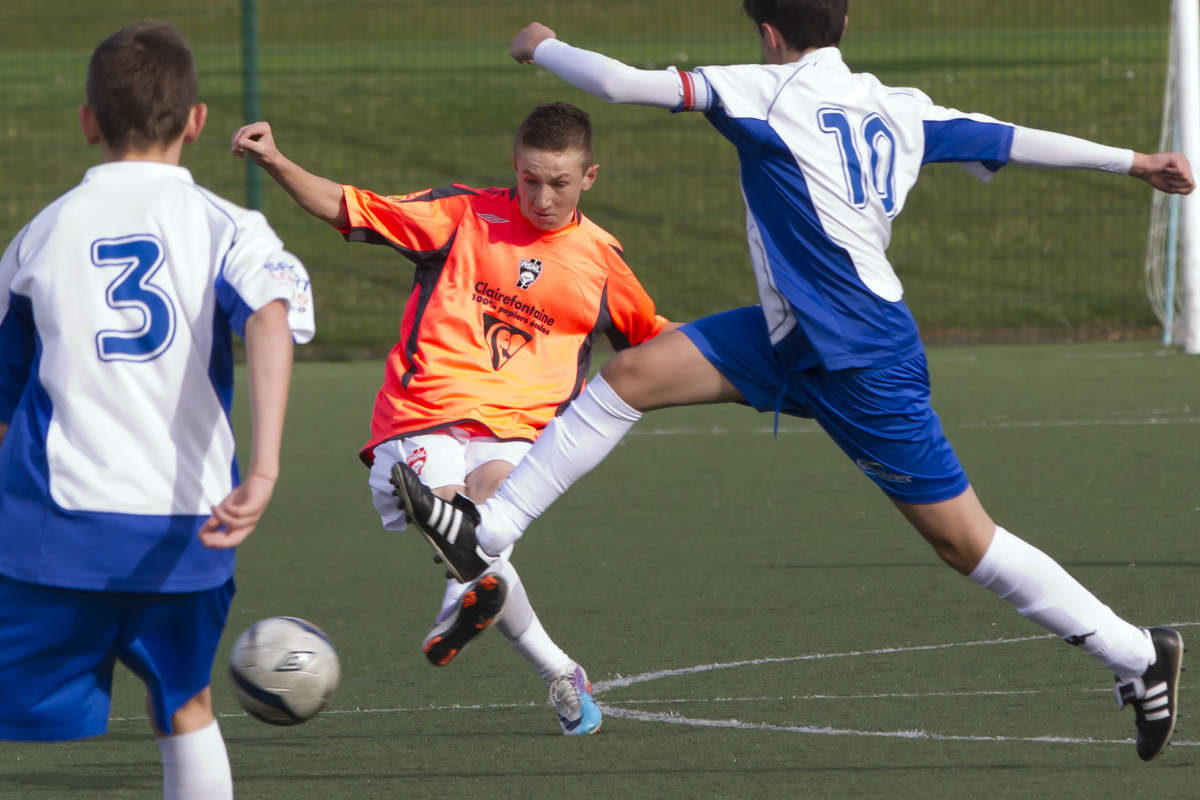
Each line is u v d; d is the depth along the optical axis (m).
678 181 60.19
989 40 74.69
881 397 14.65
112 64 11.88
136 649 11.87
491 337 18.16
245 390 43.47
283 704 13.24
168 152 12.09
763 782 14.61
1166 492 29.25
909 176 15.05
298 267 11.72
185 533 11.52
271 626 13.45
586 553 25.95
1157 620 20.64
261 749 16.30
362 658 20.23
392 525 18.22
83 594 11.48
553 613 22.12
